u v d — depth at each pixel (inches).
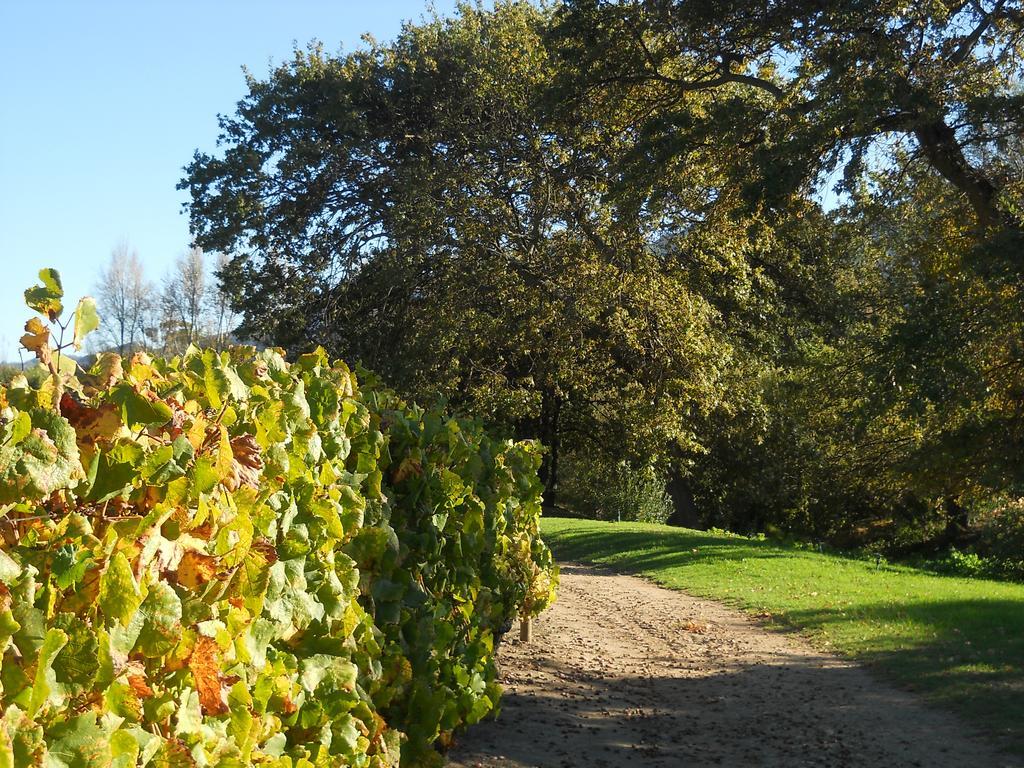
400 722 195.8
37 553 76.5
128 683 87.1
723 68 747.4
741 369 1077.1
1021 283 601.6
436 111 1077.1
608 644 395.5
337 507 157.4
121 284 1422.2
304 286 1078.4
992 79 634.2
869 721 266.7
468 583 243.1
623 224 758.5
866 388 684.1
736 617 467.8
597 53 732.0
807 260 1053.8
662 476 1347.2
